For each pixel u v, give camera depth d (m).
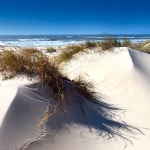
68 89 3.84
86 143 2.64
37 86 3.36
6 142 2.23
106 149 2.60
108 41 8.10
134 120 3.46
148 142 2.83
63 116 3.03
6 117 2.50
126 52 6.77
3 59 4.07
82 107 3.56
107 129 3.09
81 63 7.35
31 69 3.74
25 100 2.90
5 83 3.43
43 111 2.90
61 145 2.49
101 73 6.09
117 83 5.15
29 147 2.28
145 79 5.02
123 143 2.77
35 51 4.73
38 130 2.57
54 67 3.97
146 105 3.88
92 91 4.51
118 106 4.08
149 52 8.54
